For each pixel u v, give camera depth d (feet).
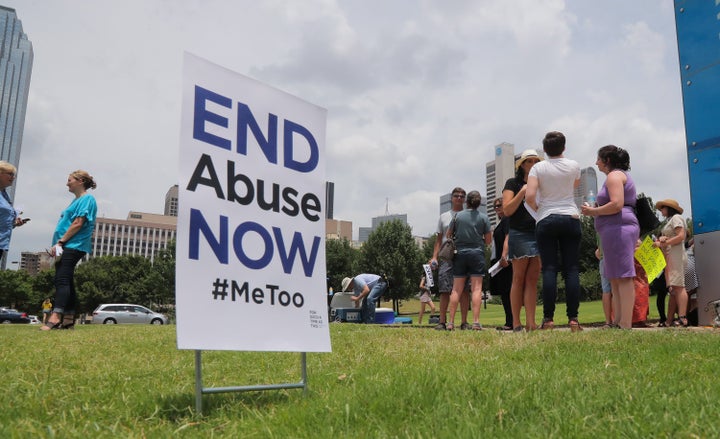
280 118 10.16
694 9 27.53
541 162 19.76
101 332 23.02
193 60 8.87
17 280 244.01
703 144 26.53
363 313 46.62
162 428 7.25
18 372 11.76
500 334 19.34
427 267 42.96
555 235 19.58
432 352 15.02
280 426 7.09
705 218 26.09
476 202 24.57
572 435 6.14
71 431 6.83
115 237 532.32
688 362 11.27
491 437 6.12
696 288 26.35
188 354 15.94
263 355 15.80
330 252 182.39
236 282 8.71
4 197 23.09
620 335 16.10
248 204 9.24
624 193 19.72
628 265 19.38
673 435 6.03
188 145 8.54
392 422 6.99
